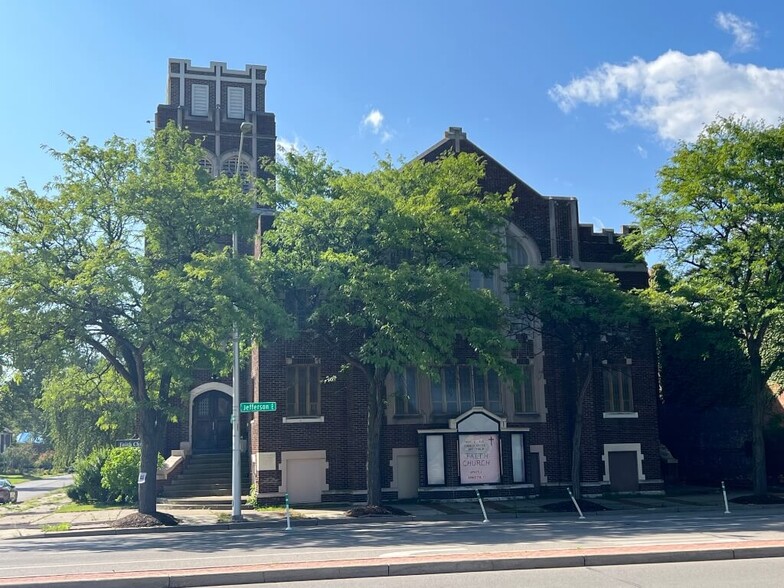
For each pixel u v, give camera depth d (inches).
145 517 904.3
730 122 1144.8
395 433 1181.7
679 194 1123.3
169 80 1681.8
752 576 446.3
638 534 673.0
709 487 1425.9
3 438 3538.4
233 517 941.8
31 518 1026.7
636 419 1284.4
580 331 1127.0
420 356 904.3
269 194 1003.3
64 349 896.9
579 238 1314.0
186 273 874.1
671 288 1134.4
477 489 1159.0
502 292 1243.8
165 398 954.7
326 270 880.9
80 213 882.1
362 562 474.3
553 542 609.6
